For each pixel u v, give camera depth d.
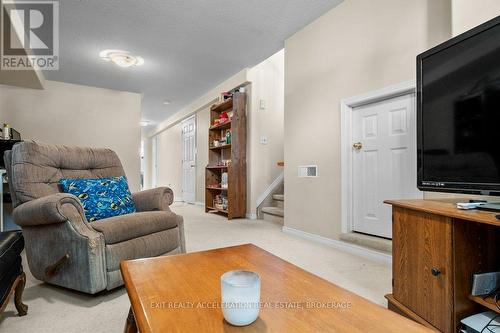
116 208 1.97
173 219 2.01
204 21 3.03
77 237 1.52
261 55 3.89
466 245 1.06
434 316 1.11
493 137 1.09
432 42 1.96
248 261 1.08
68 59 3.90
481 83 1.14
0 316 1.29
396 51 2.19
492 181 1.09
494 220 0.89
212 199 5.14
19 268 1.41
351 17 2.57
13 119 4.22
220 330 0.62
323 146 2.85
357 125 2.57
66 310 1.44
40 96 4.43
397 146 2.22
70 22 3.00
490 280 1.06
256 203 4.37
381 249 2.19
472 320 1.01
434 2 1.95
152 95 5.73
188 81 4.89
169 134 8.20
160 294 0.79
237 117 4.39
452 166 1.25
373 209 2.40
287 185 3.34
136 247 1.70
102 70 4.30
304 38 3.14
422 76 1.40
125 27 3.13
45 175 1.81
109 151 2.37
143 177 10.36
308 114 3.06
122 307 1.48
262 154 4.45
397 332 0.62
